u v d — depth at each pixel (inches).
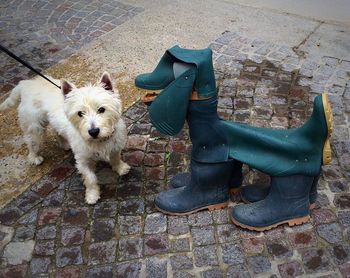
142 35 95.3
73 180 59.4
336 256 47.0
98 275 46.7
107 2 111.0
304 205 49.6
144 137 65.6
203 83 43.4
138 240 50.1
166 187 57.0
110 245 49.8
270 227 49.9
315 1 108.1
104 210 54.2
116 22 101.3
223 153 48.6
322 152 46.4
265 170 47.6
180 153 62.3
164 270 46.8
